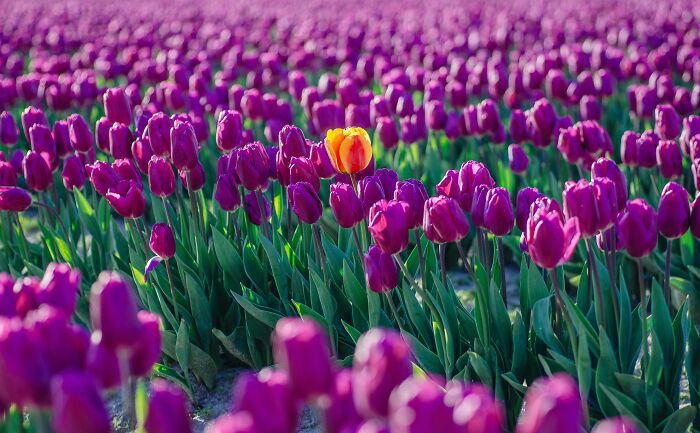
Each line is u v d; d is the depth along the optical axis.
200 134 5.51
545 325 3.47
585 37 11.33
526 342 3.55
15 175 4.57
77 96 7.79
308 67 9.98
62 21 15.18
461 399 1.62
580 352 3.13
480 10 14.92
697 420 3.48
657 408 3.30
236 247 4.58
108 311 1.96
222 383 4.46
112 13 16.67
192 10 16.69
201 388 4.41
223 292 4.55
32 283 2.29
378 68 8.77
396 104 7.08
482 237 3.75
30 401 1.88
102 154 7.73
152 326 2.20
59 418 1.74
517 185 6.42
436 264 4.11
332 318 3.99
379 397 1.73
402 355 1.73
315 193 3.73
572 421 1.53
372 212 3.17
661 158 4.57
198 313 4.32
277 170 4.17
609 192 3.06
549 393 1.55
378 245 3.19
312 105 6.65
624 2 14.44
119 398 4.28
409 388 1.58
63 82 7.70
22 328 1.85
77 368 1.99
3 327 1.84
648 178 6.20
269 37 12.52
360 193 3.67
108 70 9.66
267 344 4.38
